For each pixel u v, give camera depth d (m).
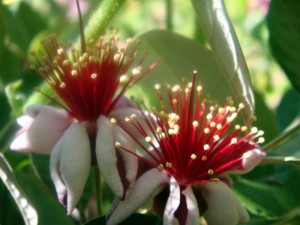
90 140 0.10
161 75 0.12
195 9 0.10
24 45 0.16
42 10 0.19
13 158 0.13
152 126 0.10
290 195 0.12
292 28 0.12
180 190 0.10
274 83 0.21
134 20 0.24
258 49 0.21
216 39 0.10
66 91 0.11
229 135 0.10
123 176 0.10
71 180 0.10
